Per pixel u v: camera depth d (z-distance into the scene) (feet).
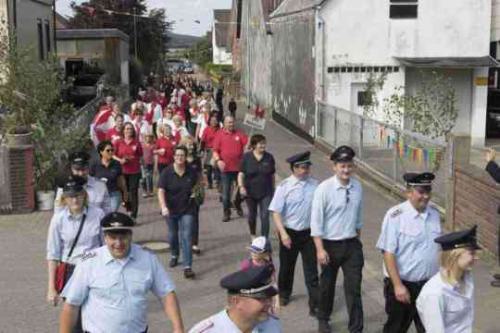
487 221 36.63
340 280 33.55
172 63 371.35
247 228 44.65
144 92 98.22
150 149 54.34
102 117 59.06
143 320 17.88
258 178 36.86
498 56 96.12
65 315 17.74
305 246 28.43
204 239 41.86
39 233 42.93
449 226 42.06
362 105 85.25
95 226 22.75
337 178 25.30
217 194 55.88
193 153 34.37
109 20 190.08
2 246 39.99
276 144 87.40
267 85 123.65
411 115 73.72
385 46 84.79
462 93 89.30
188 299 31.04
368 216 47.78
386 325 23.04
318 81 84.43
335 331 26.96
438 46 85.66
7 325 27.89
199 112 74.28
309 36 87.45
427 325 17.31
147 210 50.08
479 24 85.66
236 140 45.93
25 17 88.22
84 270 17.63
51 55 62.39
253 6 143.54
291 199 28.14
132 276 17.58
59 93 58.03
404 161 51.83
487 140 96.02
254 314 12.96
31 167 48.06
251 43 147.23
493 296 30.30
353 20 83.97
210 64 262.67
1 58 55.21
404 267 21.86
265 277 12.94
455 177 41.42
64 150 51.83
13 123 52.13
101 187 26.84
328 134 78.54
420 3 84.69
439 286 17.20
